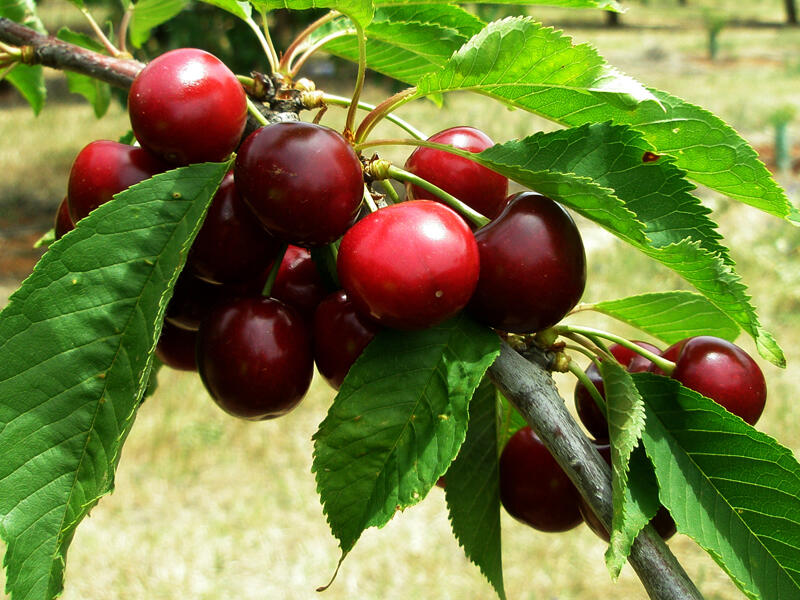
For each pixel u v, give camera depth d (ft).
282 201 0.81
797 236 5.39
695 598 0.77
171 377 4.12
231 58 4.15
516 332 0.85
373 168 0.87
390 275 0.79
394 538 3.14
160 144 0.83
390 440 0.80
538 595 2.89
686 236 0.83
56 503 0.77
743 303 0.79
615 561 0.75
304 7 0.81
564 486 0.94
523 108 0.87
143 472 3.40
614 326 4.06
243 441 3.62
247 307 0.87
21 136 7.61
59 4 12.41
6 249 5.05
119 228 0.81
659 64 12.71
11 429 0.77
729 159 0.86
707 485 0.84
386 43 1.04
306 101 0.92
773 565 0.81
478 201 0.91
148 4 1.16
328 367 0.87
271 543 3.07
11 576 0.75
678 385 0.85
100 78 0.95
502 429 0.98
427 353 0.82
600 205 0.79
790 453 0.82
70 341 0.79
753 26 18.95
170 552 3.00
